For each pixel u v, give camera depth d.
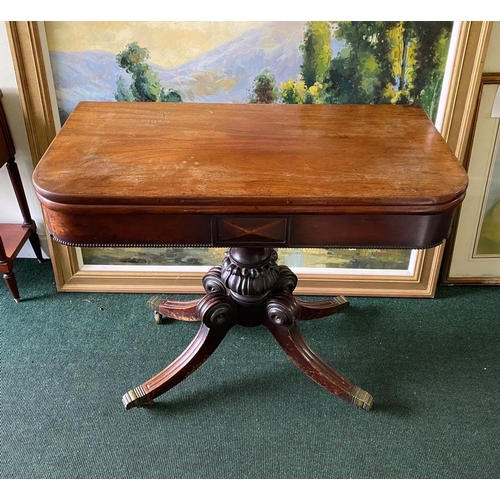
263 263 1.29
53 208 0.96
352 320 1.62
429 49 1.39
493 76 1.41
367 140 1.13
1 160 1.47
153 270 1.70
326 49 1.40
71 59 1.41
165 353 1.50
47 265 1.80
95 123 1.18
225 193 0.95
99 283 1.70
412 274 1.69
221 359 1.48
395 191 0.96
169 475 1.21
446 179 0.99
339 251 1.68
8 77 1.46
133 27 1.37
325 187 0.97
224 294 1.33
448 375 1.45
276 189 0.96
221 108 1.27
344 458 1.25
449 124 1.46
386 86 1.45
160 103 1.29
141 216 0.99
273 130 1.17
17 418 1.32
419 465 1.24
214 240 1.03
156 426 1.31
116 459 1.24
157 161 1.04
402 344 1.54
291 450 1.26
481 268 1.71
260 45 1.39
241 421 1.32
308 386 1.41
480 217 1.62
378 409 1.35
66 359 1.48
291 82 1.45
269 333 1.56
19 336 1.54
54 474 1.21
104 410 1.34
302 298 1.69
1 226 1.69
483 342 1.55
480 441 1.28
